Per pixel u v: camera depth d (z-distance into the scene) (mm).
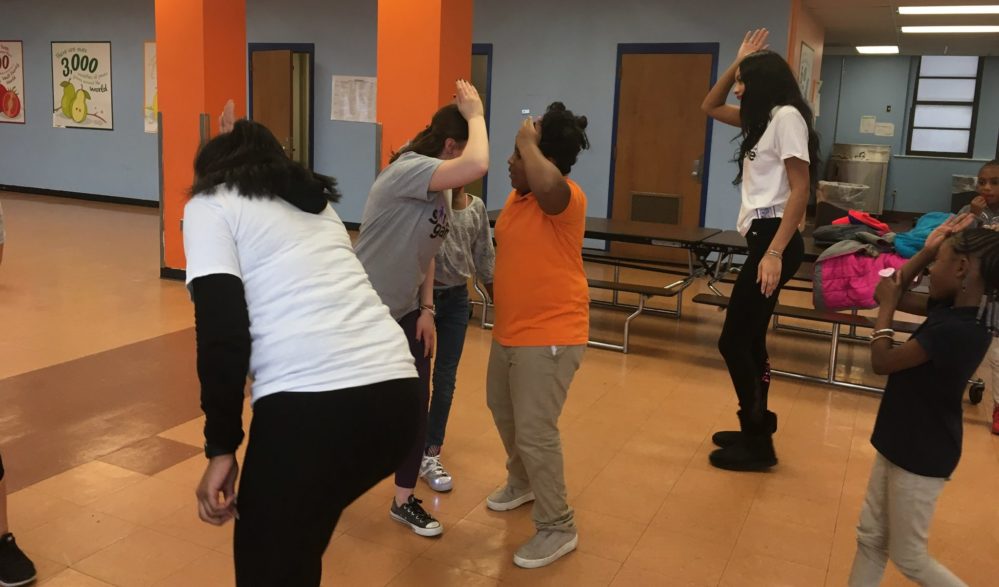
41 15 12422
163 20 6605
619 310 6457
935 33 10648
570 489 3191
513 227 2494
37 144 12859
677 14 8469
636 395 4375
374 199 2408
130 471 3168
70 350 4750
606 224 6191
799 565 2668
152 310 5785
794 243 3186
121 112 12078
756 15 8180
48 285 6488
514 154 2521
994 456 3693
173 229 6820
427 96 5359
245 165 1589
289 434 1481
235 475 1535
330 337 1529
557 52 9047
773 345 5516
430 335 2699
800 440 3809
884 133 13969
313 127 10586
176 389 4141
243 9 6762
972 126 13406
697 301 5062
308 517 1521
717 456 3449
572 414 4051
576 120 2479
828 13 9312
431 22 5277
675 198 8758
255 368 1526
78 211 11195
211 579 2447
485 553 2678
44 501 2896
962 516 3082
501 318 2551
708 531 2883
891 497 2049
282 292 1529
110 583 2406
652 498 3135
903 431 2002
